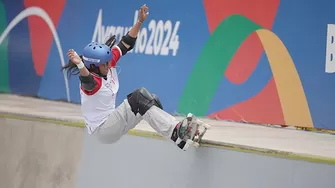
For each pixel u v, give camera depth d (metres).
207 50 19.20
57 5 24.16
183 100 19.81
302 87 16.88
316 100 16.59
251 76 18.06
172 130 12.54
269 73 17.62
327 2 16.39
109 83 12.77
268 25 17.64
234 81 18.48
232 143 12.77
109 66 12.85
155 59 20.66
